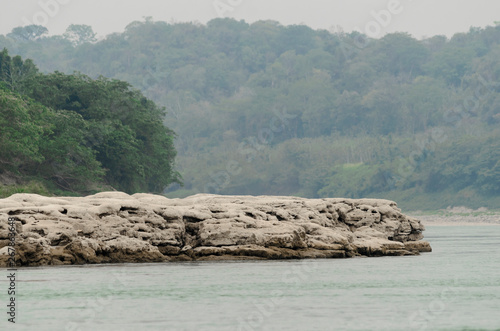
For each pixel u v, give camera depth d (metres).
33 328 36.94
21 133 115.88
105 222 64.38
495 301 45.31
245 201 75.88
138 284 51.03
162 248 65.75
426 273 59.94
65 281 52.06
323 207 77.88
